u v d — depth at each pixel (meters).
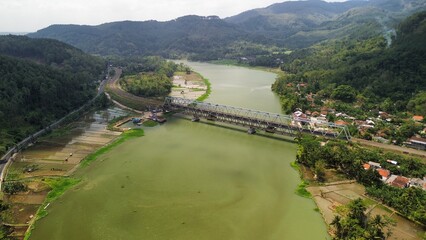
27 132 154.50
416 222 85.81
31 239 82.06
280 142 148.12
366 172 105.38
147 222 88.56
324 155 117.25
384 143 138.75
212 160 127.94
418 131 150.12
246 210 93.62
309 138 141.25
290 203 97.12
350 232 77.12
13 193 103.06
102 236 83.12
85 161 127.38
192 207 95.25
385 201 94.75
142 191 104.31
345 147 129.25
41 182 110.38
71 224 88.00
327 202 96.88
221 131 165.50
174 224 87.56
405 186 100.94
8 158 129.50
